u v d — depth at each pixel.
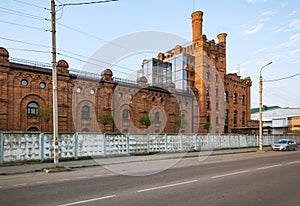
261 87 26.91
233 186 7.73
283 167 12.34
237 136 29.95
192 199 6.20
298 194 6.71
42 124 25.80
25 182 8.91
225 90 49.81
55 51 13.06
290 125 63.00
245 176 9.63
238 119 52.84
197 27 47.91
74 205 5.82
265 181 8.57
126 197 6.47
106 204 5.85
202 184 8.08
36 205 5.88
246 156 19.59
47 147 14.98
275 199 6.20
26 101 25.09
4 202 6.17
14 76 24.52
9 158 13.52
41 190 7.46
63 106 26.94
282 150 27.16
